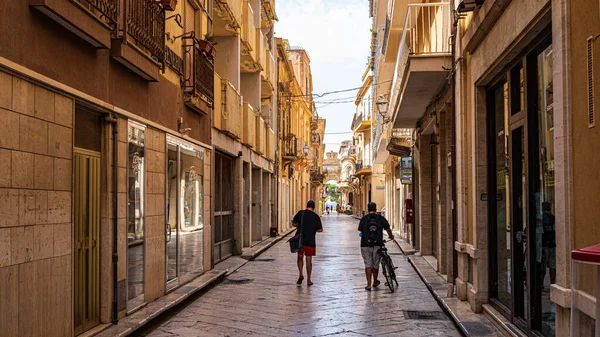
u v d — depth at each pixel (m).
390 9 17.61
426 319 8.56
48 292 5.78
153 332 7.73
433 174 17.38
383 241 11.59
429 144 17.44
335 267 15.40
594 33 4.16
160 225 9.58
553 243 5.78
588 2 4.27
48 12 5.61
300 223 12.20
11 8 5.15
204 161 12.83
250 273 14.15
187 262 11.34
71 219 6.30
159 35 8.80
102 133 7.43
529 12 5.65
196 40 11.35
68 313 6.21
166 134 9.95
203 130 12.80
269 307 9.55
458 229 9.50
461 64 9.29
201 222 12.56
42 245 5.67
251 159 20.86
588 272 4.14
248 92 22.38
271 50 27.38
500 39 6.90
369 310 9.27
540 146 6.21
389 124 21.84
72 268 6.31
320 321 8.42
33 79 5.50
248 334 7.61
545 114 6.04
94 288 7.15
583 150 4.39
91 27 6.42
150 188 9.10
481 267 8.38
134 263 8.30
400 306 9.62
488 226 8.41
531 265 6.30
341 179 102.81
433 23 14.02
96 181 7.27
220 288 11.68
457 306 8.82
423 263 15.27
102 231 7.40
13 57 5.18
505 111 7.84
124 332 6.93
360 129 54.19
